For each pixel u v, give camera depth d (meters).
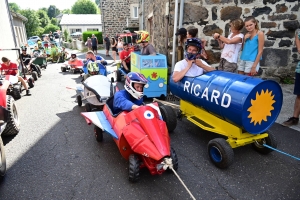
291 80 7.64
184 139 4.57
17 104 6.91
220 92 3.53
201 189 3.16
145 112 3.26
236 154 3.99
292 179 3.34
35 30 58.28
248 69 4.77
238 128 3.47
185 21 6.95
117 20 24.95
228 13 6.82
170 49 7.44
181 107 4.86
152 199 3.00
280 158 3.85
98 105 5.45
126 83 3.75
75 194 3.11
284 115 5.41
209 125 4.02
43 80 10.45
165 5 7.91
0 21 11.51
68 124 5.39
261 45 4.46
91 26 51.69
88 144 4.46
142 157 3.22
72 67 12.30
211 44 7.01
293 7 6.94
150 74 6.61
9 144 4.48
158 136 3.03
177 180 3.35
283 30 7.16
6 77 6.94
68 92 8.24
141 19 16.77
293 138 4.45
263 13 6.94
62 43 38.16
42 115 5.98
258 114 3.36
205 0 6.74
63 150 4.24
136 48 9.30
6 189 3.22
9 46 12.64
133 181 3.26
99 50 24.75
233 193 3.08
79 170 3.64
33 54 15.73
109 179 3.41
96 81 5.96
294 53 7.42
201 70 4.54
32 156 4.05
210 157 3.74
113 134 3.55
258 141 3.98
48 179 3.43
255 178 3.37
